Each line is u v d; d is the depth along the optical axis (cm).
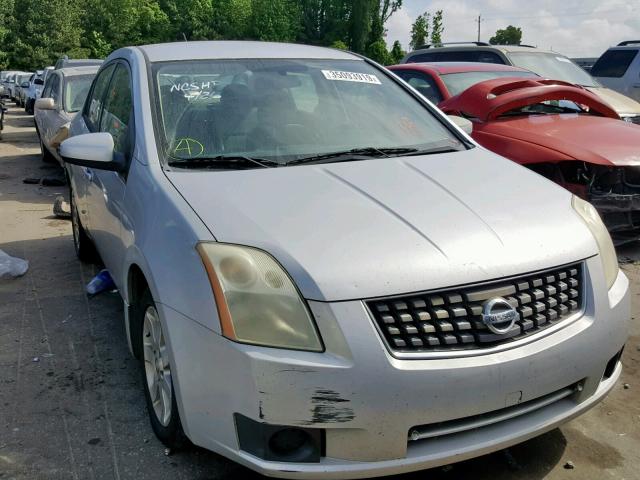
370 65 429
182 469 283
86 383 358
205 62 378
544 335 249
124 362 383
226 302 235
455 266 241
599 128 595
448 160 338
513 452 297
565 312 260
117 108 402
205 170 308
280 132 344
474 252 248
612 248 298
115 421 321
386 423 226
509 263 249
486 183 308
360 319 227
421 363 229
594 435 311
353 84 398
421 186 296
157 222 279
